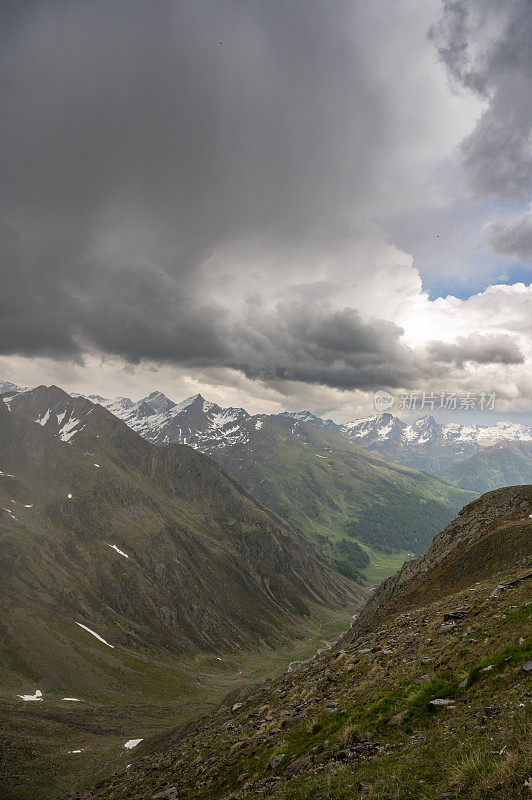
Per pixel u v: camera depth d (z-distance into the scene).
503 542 56.25
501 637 20.11
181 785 26.38
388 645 30.30
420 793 11.50
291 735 22.98
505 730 12.38
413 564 78.62
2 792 63.16
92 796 40.66
